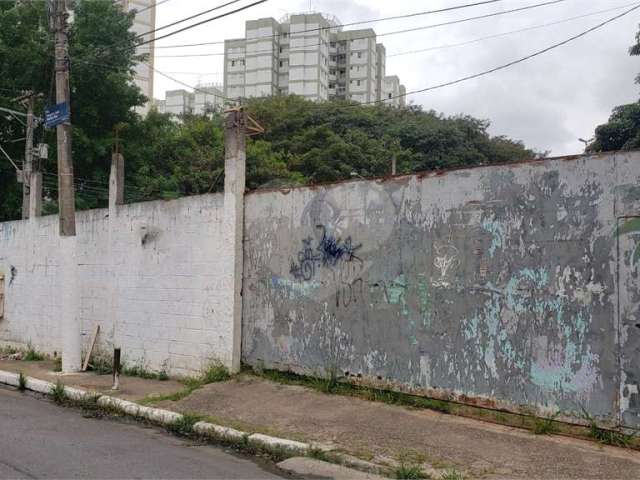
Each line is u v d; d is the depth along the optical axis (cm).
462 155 4716
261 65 9531
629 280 637
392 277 832
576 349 668
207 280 1048
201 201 1066
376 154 4334
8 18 2366
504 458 610
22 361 1387
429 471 582
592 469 571
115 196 1238
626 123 2453
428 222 800
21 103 2341
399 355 819
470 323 753
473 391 746
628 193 643
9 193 2478
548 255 694
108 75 2459
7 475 551
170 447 697
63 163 1178
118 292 1214
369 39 9681
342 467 615
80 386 1038
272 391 897
